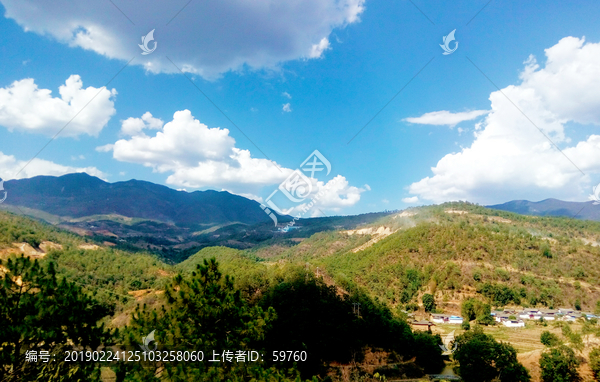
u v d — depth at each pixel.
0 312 13.76
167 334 14.48
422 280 133.12
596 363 51.12
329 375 52.06
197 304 16.36
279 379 15.32
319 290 67.81
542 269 125.88
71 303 14.59
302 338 53.28
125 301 74.75
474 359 55.84
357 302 70.38
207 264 18.56
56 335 13.79
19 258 14.77
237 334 17.12
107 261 99.06
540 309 107.31
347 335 58.62
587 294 109.38
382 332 64.31
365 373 54.72
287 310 59.78
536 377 53.59
